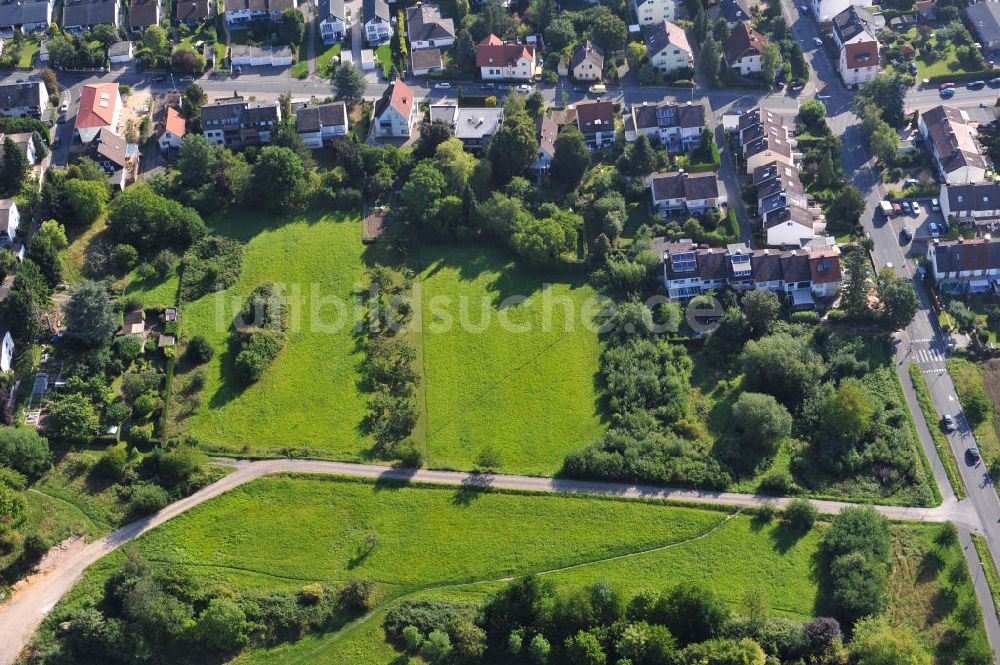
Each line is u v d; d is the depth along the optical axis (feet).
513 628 636.07
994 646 634.02
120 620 633.20
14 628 636.07
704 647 614.75
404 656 635.66
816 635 620.49
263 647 642.63
